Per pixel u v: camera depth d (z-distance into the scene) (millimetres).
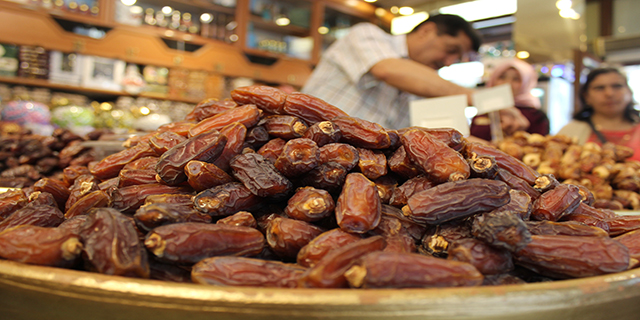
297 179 299
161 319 212
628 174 648
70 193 345
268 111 335
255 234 266
